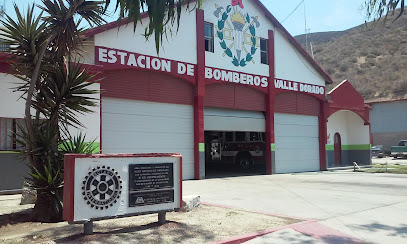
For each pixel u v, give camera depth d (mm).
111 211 6594
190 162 17578
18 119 11820
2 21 7836
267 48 21656
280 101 22359
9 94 11633
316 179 18156
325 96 25703
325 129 25094
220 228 7348
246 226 7605
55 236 6508
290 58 22859
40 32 7816
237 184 15719
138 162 7047
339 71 72688
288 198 11711
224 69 18984
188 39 17484
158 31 5434
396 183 16250
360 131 29328
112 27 14672
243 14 20266
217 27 18922
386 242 6824
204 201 10961
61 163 7961
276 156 21891
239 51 19875
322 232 7453
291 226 7719
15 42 7863
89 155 6422
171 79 17031
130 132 15430
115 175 6695
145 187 7102
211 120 18719
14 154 11695
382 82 61688
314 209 9812
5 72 11492
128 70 15461
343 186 15086
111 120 14875
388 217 8875
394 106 46156
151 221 7824
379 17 8188
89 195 6363
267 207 10047
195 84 17703
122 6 5473
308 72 24109
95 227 7258
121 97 15156
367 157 28859
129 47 15336
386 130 46688
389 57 71188
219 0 19109
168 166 7473
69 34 8070
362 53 77000
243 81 19891
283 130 22500
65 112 8047
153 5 5449
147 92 16078
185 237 6590
